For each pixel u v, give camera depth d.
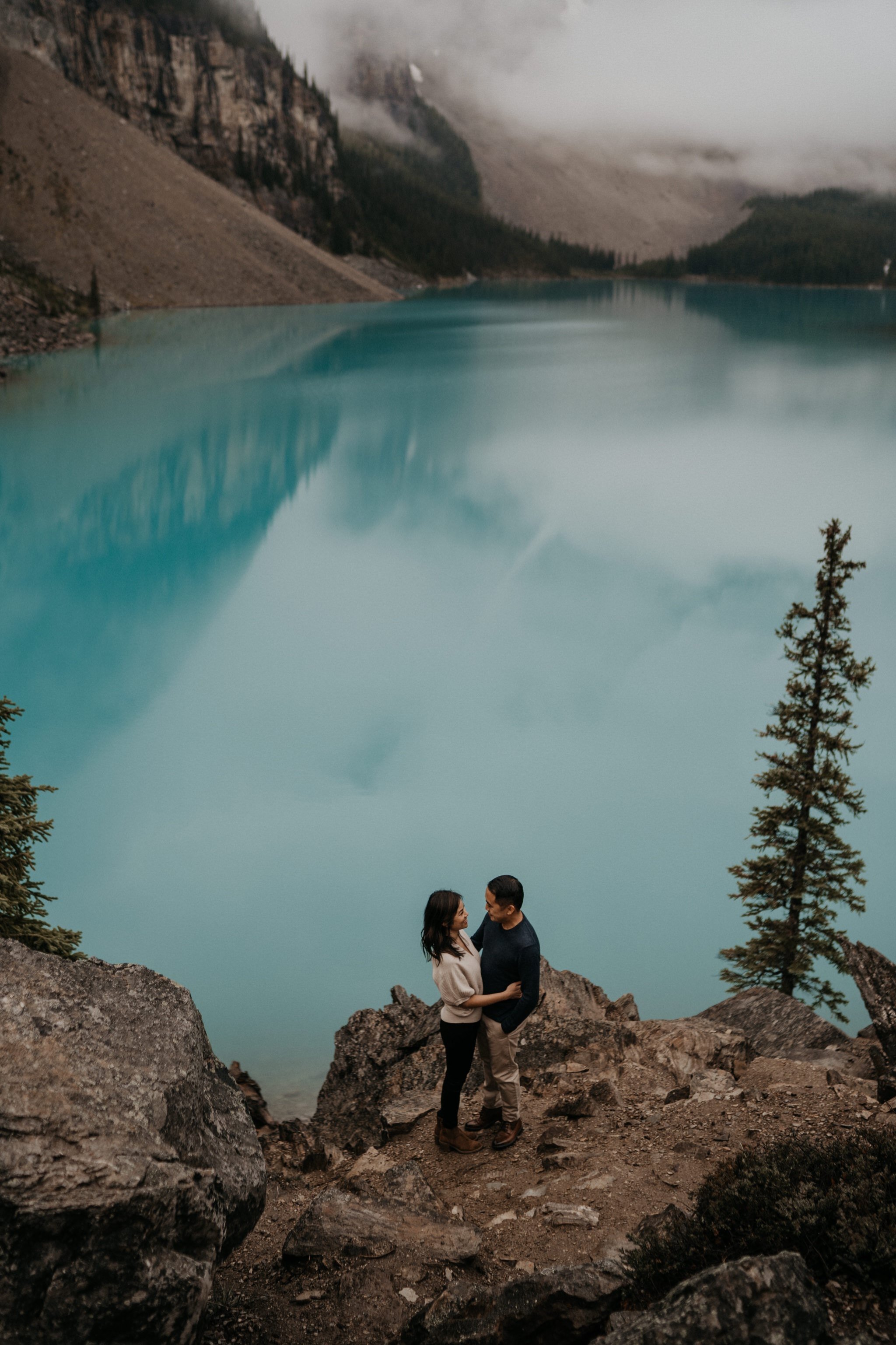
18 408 88.75
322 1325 4.48
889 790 34.47
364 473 83.12
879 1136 4.48
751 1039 10.09
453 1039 6.55
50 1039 4.02
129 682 44.00
